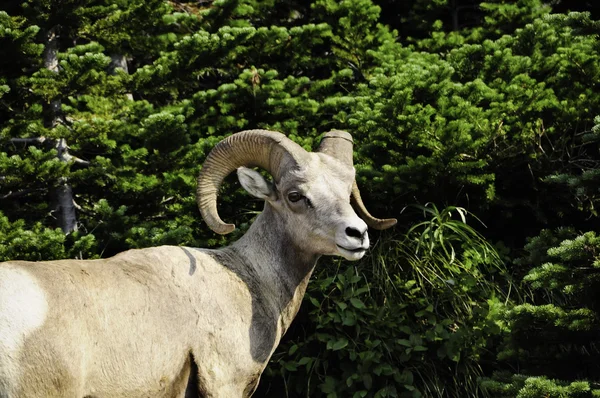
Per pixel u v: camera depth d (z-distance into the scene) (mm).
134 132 11227
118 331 6230
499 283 10578
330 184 7035
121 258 6711
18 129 11109
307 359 9875
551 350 8445
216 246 10734
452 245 10625
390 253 10445
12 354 5641
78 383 5945
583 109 10789
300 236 7156
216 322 6797
